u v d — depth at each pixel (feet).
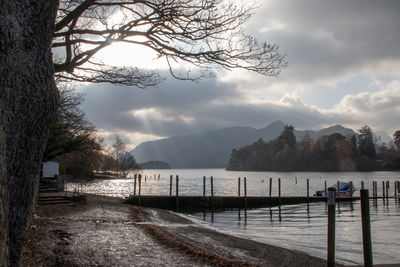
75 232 37.73
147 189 186.09
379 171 473.67
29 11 11.00
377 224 65.77
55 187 87.86
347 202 113.29
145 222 60.64
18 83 10.94
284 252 39.96
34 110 11.59
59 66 28.25
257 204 106.73
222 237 49.16
